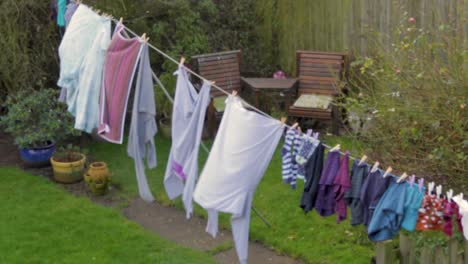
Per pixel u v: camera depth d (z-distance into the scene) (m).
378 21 8.89
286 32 10.25
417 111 5.89
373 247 6.32
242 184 4.95
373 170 4.61
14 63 8.73
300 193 7.50
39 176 8.21
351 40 9.30
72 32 6.45
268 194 7.54
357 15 9.15
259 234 6.68
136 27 9.56
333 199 4.91
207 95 5.33
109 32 6.09
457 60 6.04
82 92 6.26
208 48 10.02
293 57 10.23
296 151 4.91
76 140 9.23
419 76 5.80
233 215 5.14
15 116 8.20
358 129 6.62
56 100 8.47
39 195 7.64
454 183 5.66
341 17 9.39
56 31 9.11
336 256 6.21
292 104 9.27
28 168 8.48
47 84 9.43
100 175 7.71
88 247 6.48
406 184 4.52
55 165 7.99
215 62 9.47
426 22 8.27
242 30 10.50
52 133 8.25
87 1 8.99
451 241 5.04
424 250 5.20
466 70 6.07
